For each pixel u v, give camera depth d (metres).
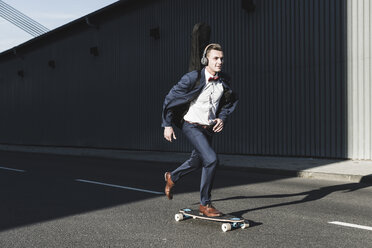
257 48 15.79
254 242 4.57
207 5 17.73
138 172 12.07
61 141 27.73
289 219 5.71
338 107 13.45
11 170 12.66
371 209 6.42
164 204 6.94
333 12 13.53
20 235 5.05
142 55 21.09
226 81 5.12
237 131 16.50
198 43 5.06
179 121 5.28
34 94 30.75
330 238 4.74
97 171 12.37
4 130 34.94
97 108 24.36
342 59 13.34
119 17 22.59
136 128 21.50
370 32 12.75
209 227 5.29
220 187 8.91
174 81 19.36
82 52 25.58
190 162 5.46
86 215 6.14
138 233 5.04
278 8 15.09
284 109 14.91
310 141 14.18
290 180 10.08
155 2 20.33
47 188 8.87
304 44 14.31
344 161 12.83
